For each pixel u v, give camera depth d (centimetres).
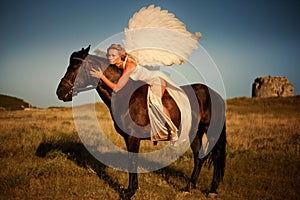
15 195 662
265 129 1645
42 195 673
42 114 2714
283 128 1686
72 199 660
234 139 1255
